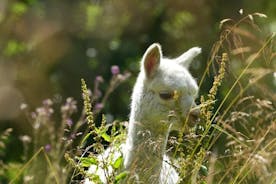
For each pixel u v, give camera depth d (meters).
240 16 25.22
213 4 25.91
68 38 26.27
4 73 25.05
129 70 24.95
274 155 9.84
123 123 11.30
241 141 10.49
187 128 10.28
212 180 10.04
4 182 13.68
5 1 26.67
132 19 26.81
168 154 11.06
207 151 9.83
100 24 26.67
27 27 26.55
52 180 11.20
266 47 11.22
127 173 9.86
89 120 10.02
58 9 26.75
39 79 24.94
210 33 25.77
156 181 10.23
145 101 10.89
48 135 13.82
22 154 19.36
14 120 22.30
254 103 10.34
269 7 25.39
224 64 9.98
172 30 26.72
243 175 10.04
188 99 10.72
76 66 25.38
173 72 10.90
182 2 26.31
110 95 23.06
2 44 26.22
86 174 9.92
